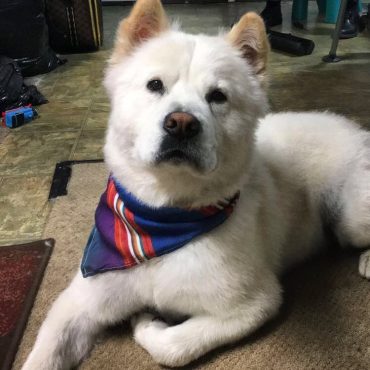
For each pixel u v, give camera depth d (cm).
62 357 51
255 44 53
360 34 174
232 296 51
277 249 61
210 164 45
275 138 67
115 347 54
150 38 53
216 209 51
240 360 52
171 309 54
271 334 56
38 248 69
